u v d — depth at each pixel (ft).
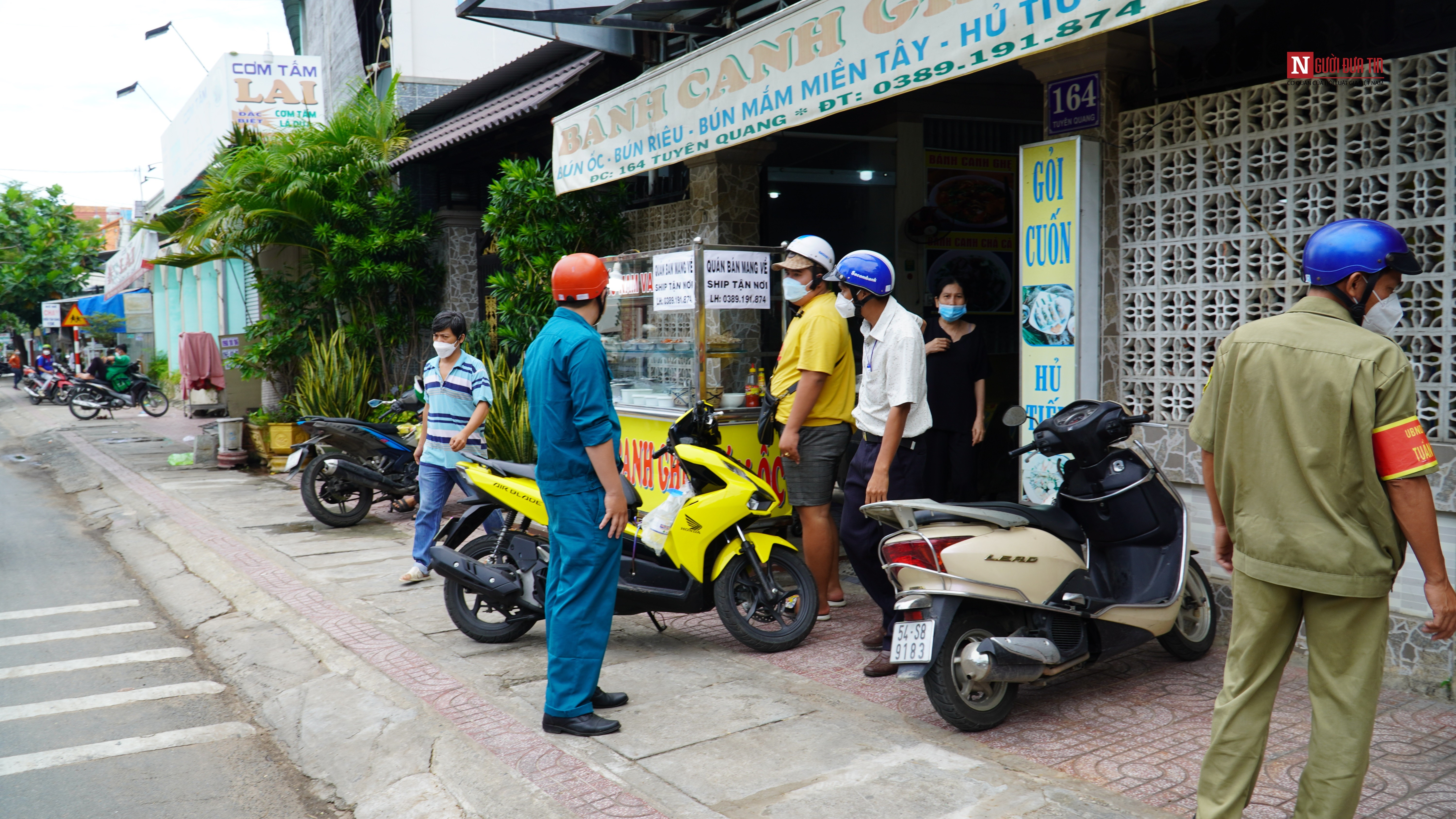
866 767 11.62
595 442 12.46
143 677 16.92
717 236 24.61
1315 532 8.48
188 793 12.48
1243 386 8.97
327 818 11.85
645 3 24.34
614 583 13.14
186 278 81.56
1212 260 15.56
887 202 27.20
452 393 20.97
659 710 13.64
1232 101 15.21
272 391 43.50
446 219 39.40
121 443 52.16
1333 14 14.66
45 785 12.67
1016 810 10.41
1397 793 10.58
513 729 13.08
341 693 15.12
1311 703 9.03
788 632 16.22
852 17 15.79
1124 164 16.52
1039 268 17.16
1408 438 8.10
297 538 26.73
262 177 38.75
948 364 18.99
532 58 36.42
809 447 17.12
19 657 18.03
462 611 17.01
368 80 50.60
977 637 12.63
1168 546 14.25
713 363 20.75
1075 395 16.69
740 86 18.52
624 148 22.45
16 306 126.62
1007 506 13.53
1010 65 26.03
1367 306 8.59
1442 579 8.19
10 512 34.22
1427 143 13.15
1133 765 11.47
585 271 12.69
